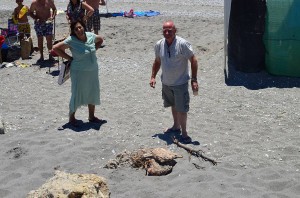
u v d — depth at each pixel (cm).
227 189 541
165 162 592
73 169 602
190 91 952
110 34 1546
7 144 677
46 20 1217
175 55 642
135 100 899
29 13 1212
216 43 1356
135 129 734
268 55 1034
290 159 626
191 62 646
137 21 1802
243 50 1059
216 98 905
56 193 448
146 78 1065
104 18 1891
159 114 813
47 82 1038
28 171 596
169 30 630
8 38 1300
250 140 692
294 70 1021
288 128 743
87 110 838
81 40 722
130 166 603
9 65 1182
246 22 1047
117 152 651
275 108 841
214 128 742
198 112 820
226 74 1048
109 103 880
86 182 479
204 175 573
